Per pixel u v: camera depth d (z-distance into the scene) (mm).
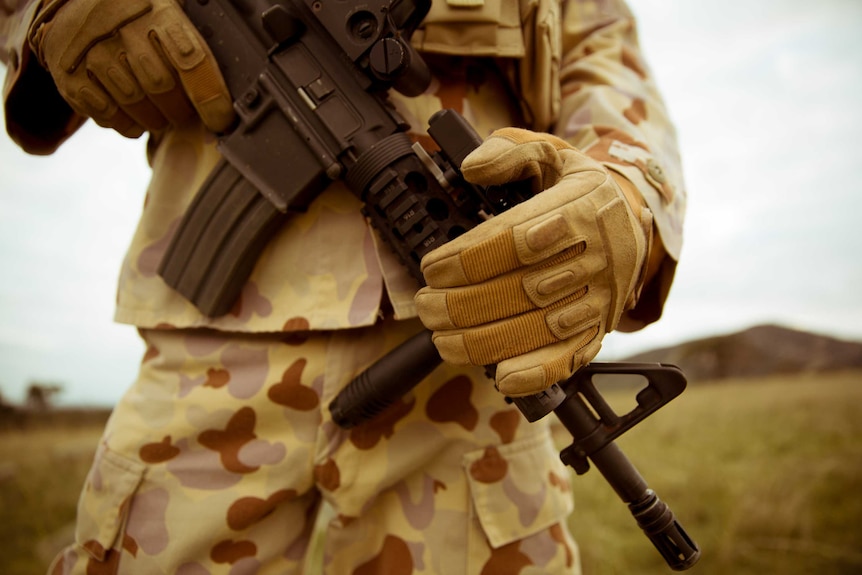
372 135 846
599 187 688
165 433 924
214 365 944
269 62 910
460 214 805
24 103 1042
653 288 946
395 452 935
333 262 916
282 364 927
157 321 967
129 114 942
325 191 935
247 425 922
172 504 898
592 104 947
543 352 682
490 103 997
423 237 803
